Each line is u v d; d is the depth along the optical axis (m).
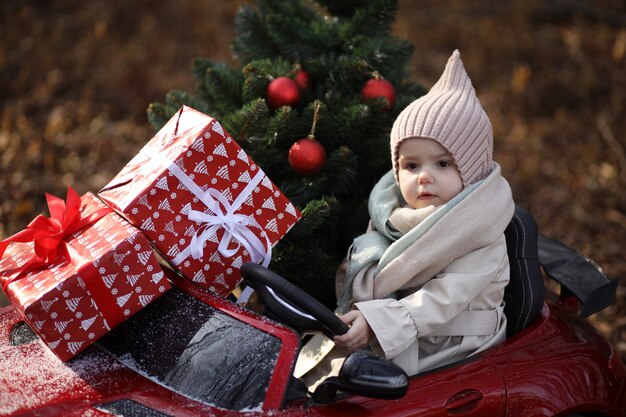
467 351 3.14
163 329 2.73
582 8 10.24
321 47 4.00
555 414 2.91
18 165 6.92
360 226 3.87
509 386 2.88
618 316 5.01
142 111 8.02
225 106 4.01
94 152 7.23
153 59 8.94
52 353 2.71
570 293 3.69
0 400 2.40
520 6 10.32
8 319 3.01
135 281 2.65
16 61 8.76
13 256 2.88
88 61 8.84
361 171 3.94
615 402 3.17
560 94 8.49
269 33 3.99
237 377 2.52
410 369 3.04
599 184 6.88
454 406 2.73
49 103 8.05
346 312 3.28
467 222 3.07
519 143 7.54
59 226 2.85
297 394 2.55
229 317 2.67
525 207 6.51
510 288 3.33
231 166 2.86
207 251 2.84
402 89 4.22
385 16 4.07
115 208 2.84
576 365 3.09
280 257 3.74
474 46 9.47
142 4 10.23
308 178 3.73
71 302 2.57
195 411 2.44
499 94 8.44
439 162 3.16
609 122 7.93
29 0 10.12
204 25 9.73
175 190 2.76
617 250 5.90
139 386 2.55
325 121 3.70
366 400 2.62
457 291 3.00
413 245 3.09
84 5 10.18
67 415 2.35
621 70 8.98
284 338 2.56
